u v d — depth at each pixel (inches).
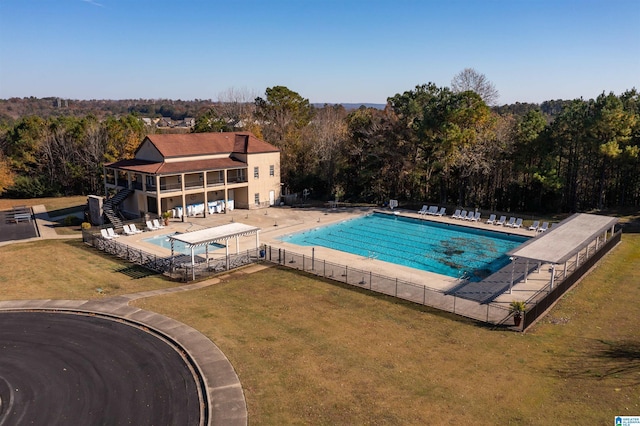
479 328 837.8
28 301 967.0
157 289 1056.2
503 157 2030.0
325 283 1095.6
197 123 2987.2
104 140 2783.0
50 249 1398.9
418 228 1776.6
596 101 1840.6
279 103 3058.6
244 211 1995.6
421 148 2145.7
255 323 856.9
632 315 892.0
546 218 1854.1
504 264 1309.1
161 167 1739.7
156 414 592.4
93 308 925.2
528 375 663.8
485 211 2020.2
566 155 1999.3
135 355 743.1
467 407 586.2
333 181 2433.6
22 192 2586.1
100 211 1755.7
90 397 630.5
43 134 2829.7
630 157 1715.1
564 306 936.3
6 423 575.8
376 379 658.2
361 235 1659.7
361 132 2289.6
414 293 1025.5
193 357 725.3
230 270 1200.2
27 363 717.9
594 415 559.8
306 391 629.9
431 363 704.4
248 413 584.7
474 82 2527.1
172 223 1743.4
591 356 716.0
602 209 1934.1
